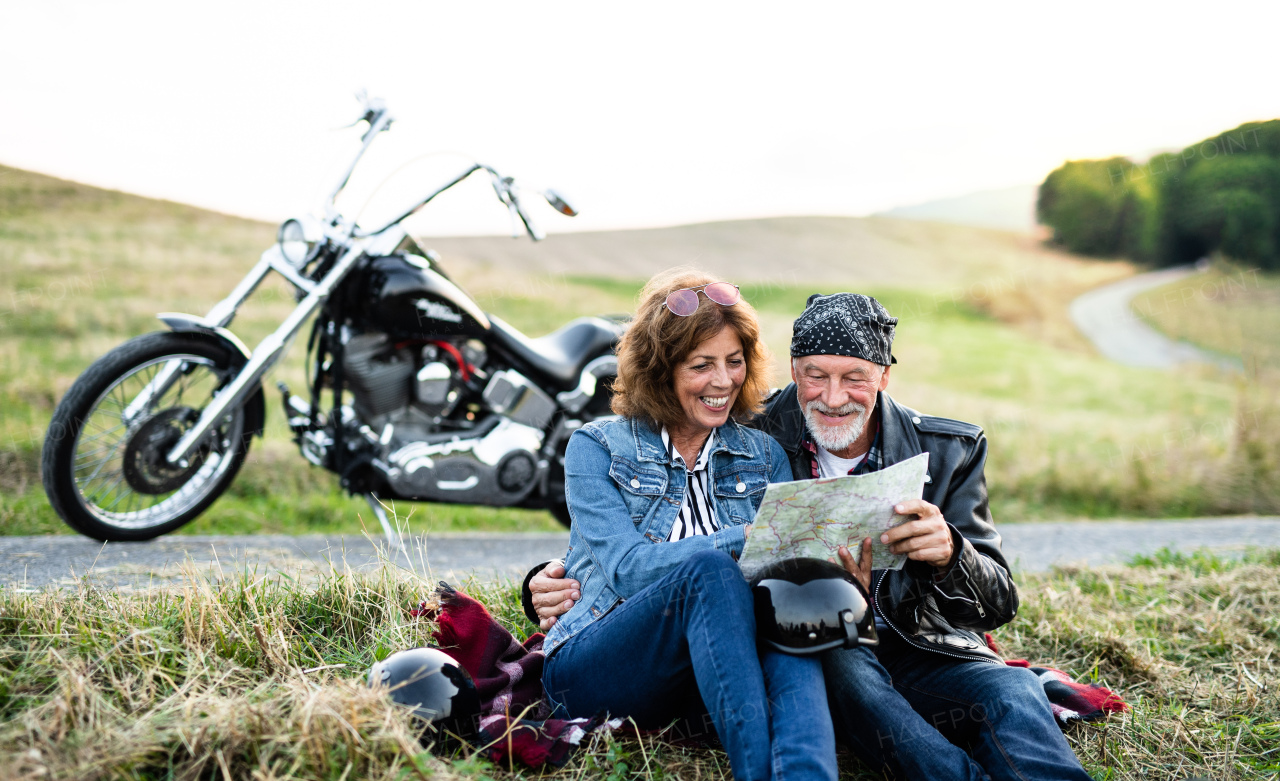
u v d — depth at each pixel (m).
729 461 2.21
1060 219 52.59
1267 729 2.38
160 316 3.62
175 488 3.68
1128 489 7.08
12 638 2.16
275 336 3.71
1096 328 30.91
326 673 2.10
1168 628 3.16
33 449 5.15
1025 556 4.47
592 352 4.39
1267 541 5.16
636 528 2.10
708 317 2.09
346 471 3.88
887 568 1.99
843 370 2.06
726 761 2.02
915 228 53.31
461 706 1.89
